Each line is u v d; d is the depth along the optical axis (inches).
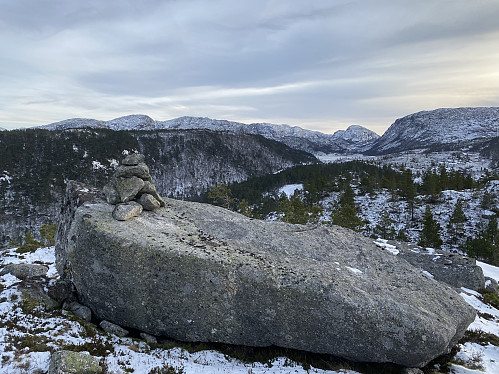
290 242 615.2
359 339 462.9
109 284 521.3
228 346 517.7
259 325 497.7
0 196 5565.9
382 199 4148.6
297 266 529.3
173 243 527.5
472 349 562.9
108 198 621.0
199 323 511.5
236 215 713.6
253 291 489.7
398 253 1165.7
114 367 402.3
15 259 989.8
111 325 520.4
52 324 482.9
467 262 1061.1
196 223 631.8
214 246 549.3
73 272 549.6
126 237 515.5
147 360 441.1
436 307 497.4
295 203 2610.7
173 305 510.0
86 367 361.7
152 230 561.9
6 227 4820.4
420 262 1107.9
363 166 6565.0
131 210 580.4
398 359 459.5
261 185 6156.5
